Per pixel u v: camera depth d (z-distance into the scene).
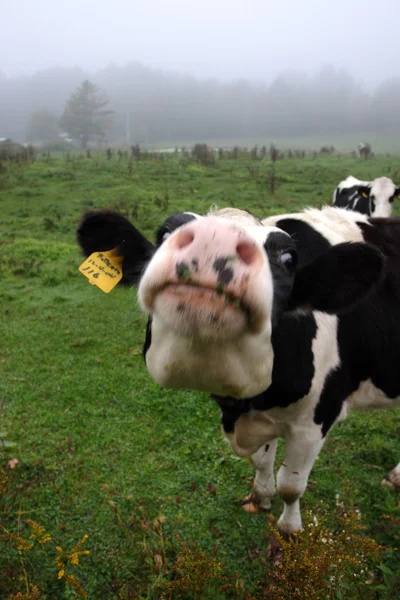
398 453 1.95
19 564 1.42
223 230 0.83
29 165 10.15
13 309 3.32
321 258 1.14
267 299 0.85
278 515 1.66
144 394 2.29
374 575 1.35
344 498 1.71
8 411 2.17
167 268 0.83
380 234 1.57
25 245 4.70
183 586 1.22
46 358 2.66
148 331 1.26
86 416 2.15
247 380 0.99
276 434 1.44
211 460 1.89
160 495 1.71
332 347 1.41
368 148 14.64
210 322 0.84
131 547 1.49
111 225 1.29
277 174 8.84
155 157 11.80
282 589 1.13
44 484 1.74
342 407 1.49
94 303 3.41
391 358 1.52
